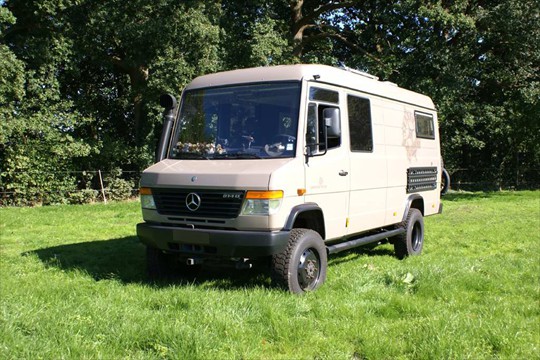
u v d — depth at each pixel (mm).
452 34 24234
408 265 8203
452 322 5027
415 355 4430
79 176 22391
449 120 25156
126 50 21906
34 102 20234
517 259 8781
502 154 29594
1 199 19922
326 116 6641
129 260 8617
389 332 4953
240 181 6176
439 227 13500
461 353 4367
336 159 7203
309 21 27062
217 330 4754
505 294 6527
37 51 19500
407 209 9477
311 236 6547
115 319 5008
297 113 6637
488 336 4719
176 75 19344
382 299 6129
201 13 19625
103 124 25562
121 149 23016
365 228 8086
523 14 21656
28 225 13414
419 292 6457
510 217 15781
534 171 29969
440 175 11344
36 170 20266
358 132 7906
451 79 22812
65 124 21000
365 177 7992
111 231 12258
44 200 20688
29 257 8867
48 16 19875
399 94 9625
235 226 6199
